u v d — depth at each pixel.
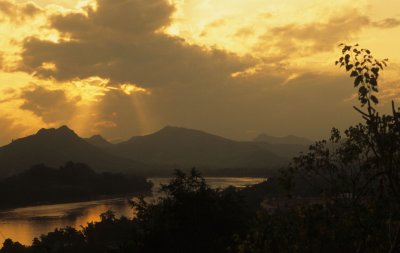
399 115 7.78
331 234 9.98
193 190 28.81
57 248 90.06
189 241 27.33
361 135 9.30
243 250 11.47
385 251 9.01
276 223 11.02
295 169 10.75
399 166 7.95
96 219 152.38
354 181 9.70
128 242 28.94
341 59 8.08
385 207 8.97
